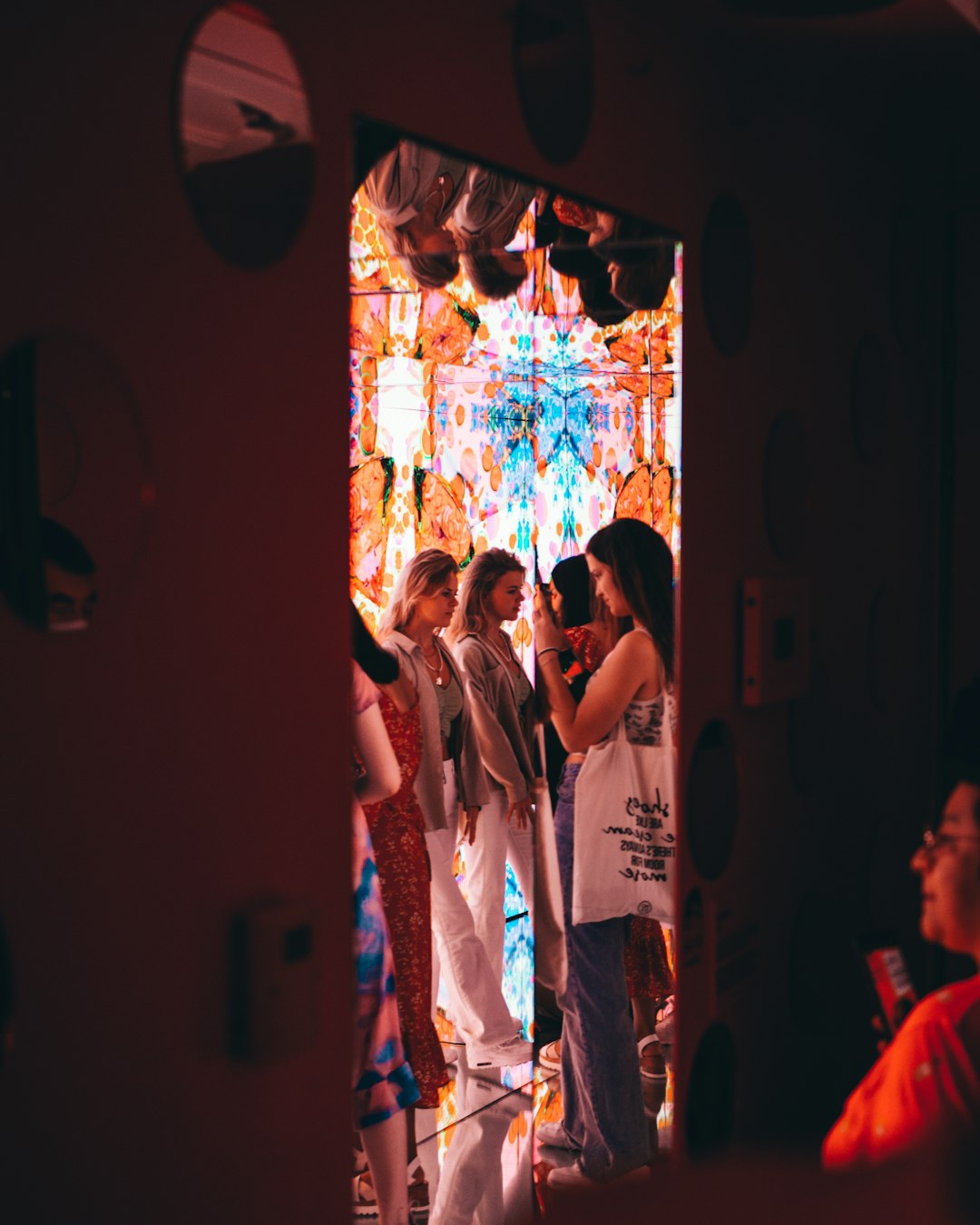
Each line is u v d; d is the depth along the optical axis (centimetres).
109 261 117
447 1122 325
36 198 110
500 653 312
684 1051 249
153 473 123
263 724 137
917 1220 36
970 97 288
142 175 120
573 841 291
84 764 117
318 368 143
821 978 311
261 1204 138
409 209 217
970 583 368
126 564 120
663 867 275
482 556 305
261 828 137
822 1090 313
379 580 311
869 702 337
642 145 224
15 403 109
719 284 253
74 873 116
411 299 295
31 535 111
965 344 363
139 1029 123
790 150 281
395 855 294
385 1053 252
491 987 326
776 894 288
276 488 138
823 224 299
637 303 247
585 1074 290
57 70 112
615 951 284
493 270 263
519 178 188
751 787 275
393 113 156
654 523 253
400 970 295
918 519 365
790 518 288
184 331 126
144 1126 124
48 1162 114
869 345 327
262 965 134
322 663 145
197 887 129
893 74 271
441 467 304
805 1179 36
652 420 250
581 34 201
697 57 242
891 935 190
